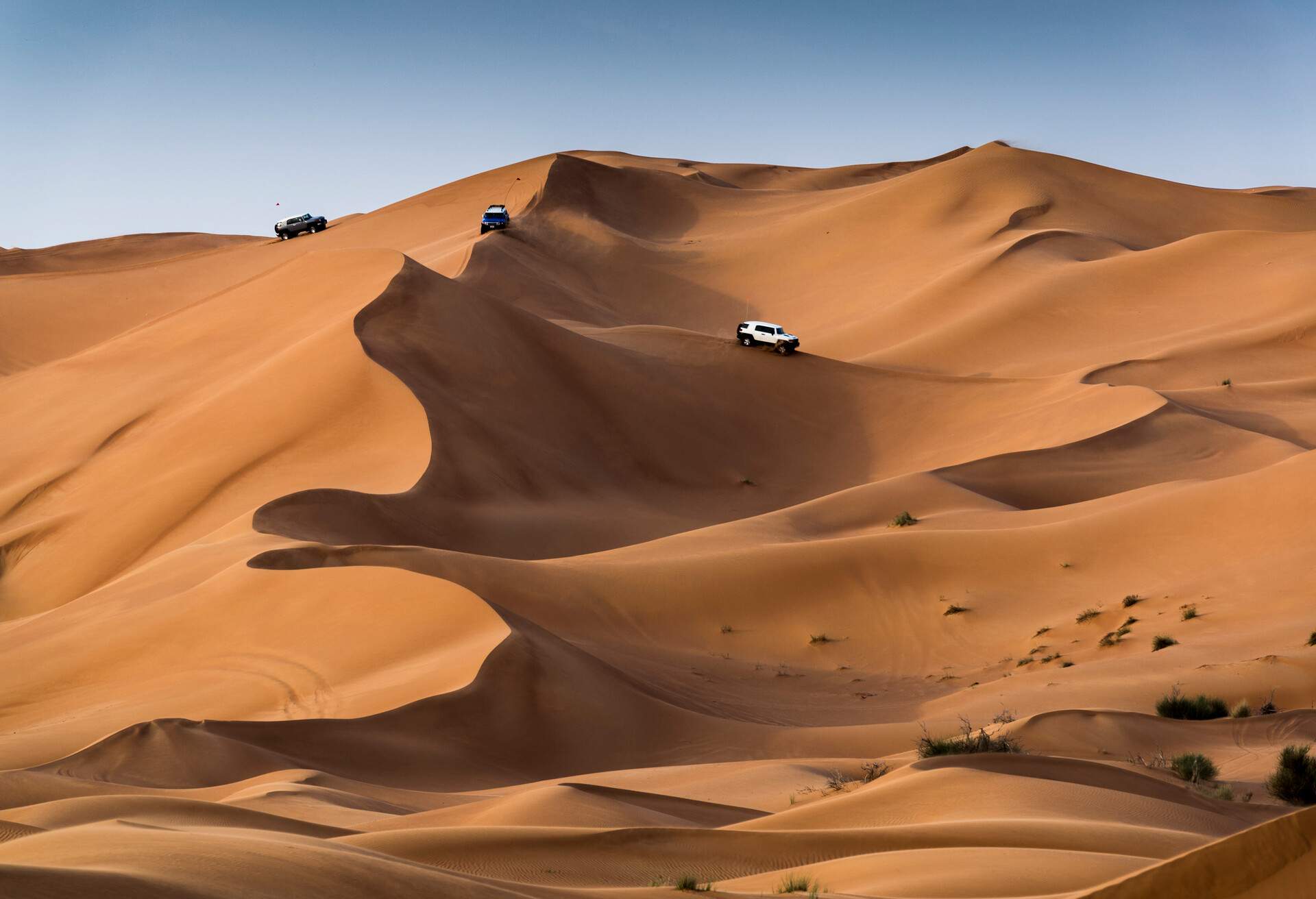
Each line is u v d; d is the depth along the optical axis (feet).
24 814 89.97
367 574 221.25
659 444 428.97
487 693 173.27
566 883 69.00
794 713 201.87
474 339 431.84
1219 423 383.04
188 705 185.47
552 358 447.42
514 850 76.59
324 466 351.05
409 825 98.32
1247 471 342.44
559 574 248.93
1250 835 34.24
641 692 195.31
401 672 188.96
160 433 390.01
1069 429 401.29
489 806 105.81
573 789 106.93
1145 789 104.63
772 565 256.32
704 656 231.71
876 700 206.28
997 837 79.66
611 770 167.12
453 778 153.48
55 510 367.86
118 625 224.12
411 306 438.81
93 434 420.36
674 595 246.68
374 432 364.79
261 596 221.87
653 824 96.27
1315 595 208.13
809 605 248.32
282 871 40.70
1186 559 246.47
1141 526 262.67
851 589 252.21
